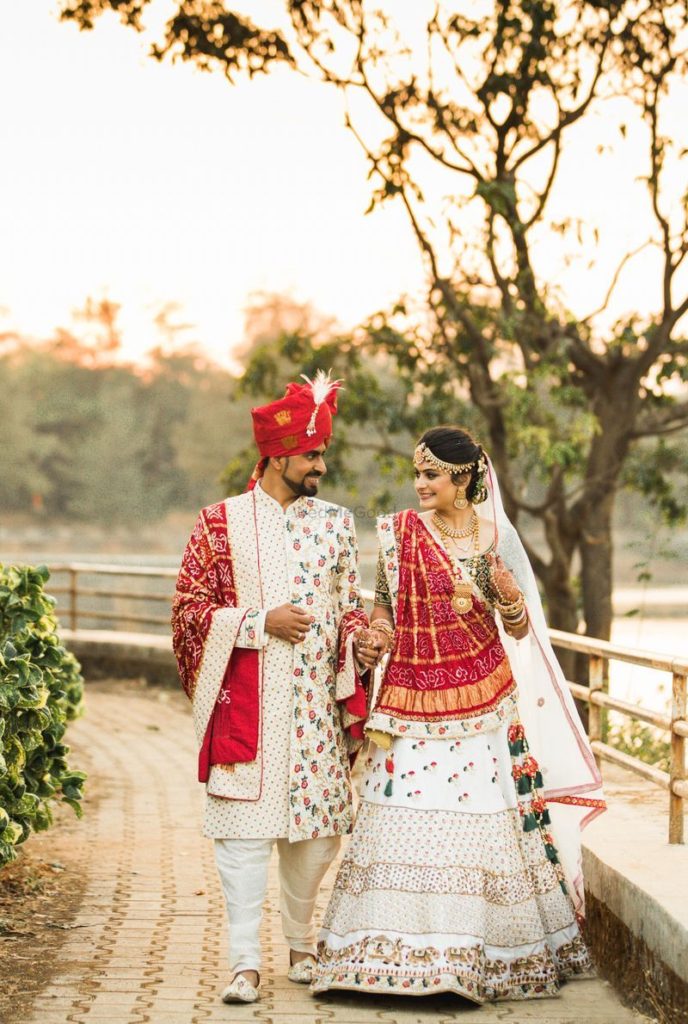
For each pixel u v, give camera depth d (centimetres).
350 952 448
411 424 1177
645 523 1257
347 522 482
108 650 1454
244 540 470
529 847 472
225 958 510
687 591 3030
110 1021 427
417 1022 429
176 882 638
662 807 630
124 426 7406
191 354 8300
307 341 1217
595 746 640
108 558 3600
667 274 1032
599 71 1025
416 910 446
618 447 1111
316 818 457
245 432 7262
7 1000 450
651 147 1017
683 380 1061
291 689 461
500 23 1012
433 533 477
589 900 537
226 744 455
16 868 642
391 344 1152
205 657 458
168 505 7719
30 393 7619
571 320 1105
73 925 556
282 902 481
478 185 1013
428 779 461
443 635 469
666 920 429
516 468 1243
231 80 1034
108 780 915
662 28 993
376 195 1053
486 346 1137
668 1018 423
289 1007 444
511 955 456
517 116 1050
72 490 7381
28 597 611
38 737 579
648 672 1564
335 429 1205
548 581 1135
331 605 473
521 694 491
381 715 468
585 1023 431
